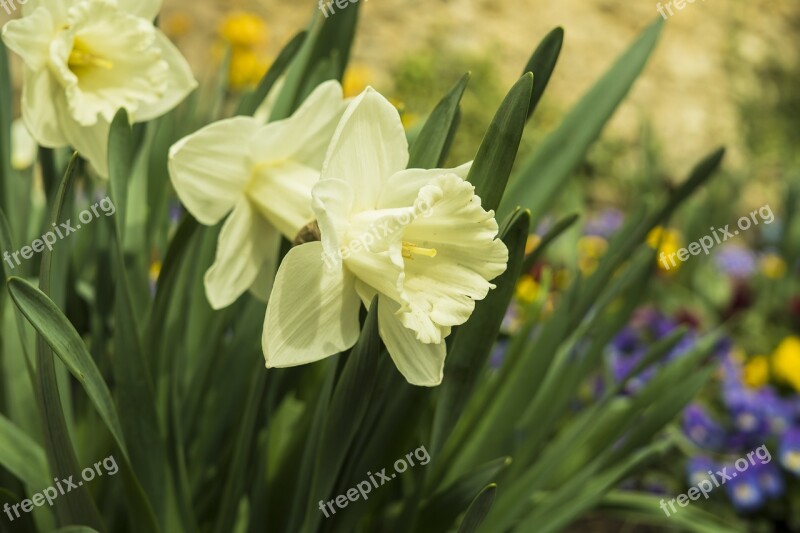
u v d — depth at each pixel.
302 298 0.39
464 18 1.73
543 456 0.52
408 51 1.68
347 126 0.38
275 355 0.39
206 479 0.50
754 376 0.97
